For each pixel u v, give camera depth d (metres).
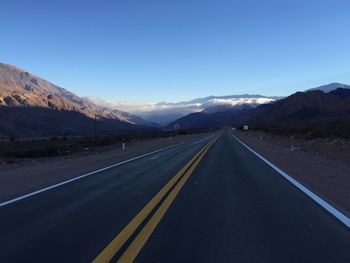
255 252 6.81
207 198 11.84
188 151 34.66
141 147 46.72
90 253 6.76
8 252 6.89
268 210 10.17
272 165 21.62
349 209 10.42
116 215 9.66
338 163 22.80
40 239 7.66
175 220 9.09
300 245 7.20
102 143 57.50
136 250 6.88
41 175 18.94
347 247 7.09
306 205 10.79
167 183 15.02
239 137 76.94
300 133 59.09
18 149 50.41
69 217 9.53
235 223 8.82
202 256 6.60
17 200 12.00
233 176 16.95
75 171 20.28
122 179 16.48
